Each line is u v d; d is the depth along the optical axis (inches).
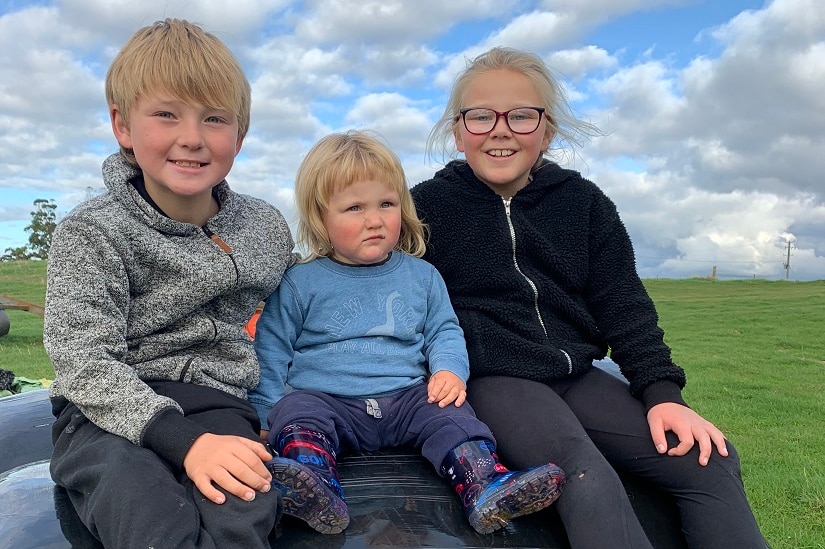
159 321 31.7
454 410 31.9
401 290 37.0
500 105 39.9
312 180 36.2
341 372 34.2
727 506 29.0
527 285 39.1
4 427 35.3
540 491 26.2
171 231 32.5
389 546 24.9
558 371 36.7
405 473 30.1
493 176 40.4
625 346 37.7
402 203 37.7
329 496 25.1
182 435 25.5
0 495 28.2
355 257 36.5
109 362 27.7
